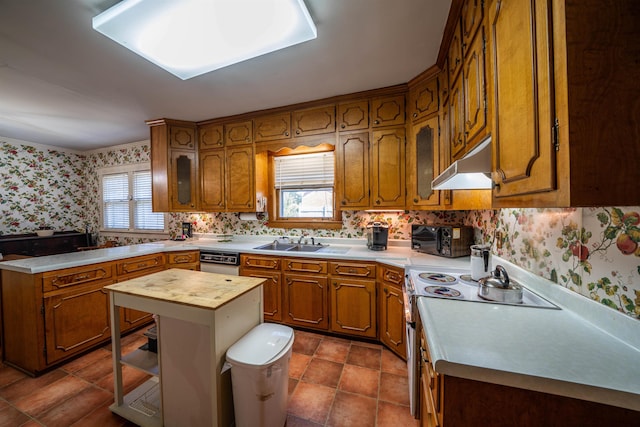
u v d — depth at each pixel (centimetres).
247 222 332
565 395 61
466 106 130
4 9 130
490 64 96
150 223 401
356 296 224
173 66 181
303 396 163
